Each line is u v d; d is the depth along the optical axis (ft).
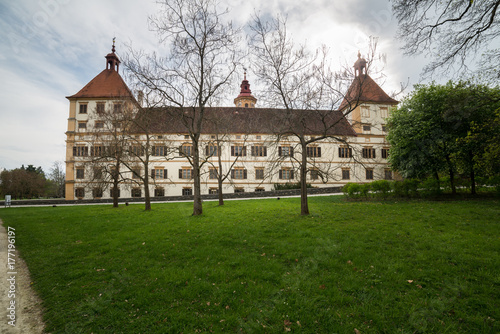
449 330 13.69
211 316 15.46
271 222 40.34
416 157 72.02
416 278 19.39
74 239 35.47
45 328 15.12
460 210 42.37
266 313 15.51
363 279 19.45
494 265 20.54
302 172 47.24
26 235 38.88
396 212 44.16
